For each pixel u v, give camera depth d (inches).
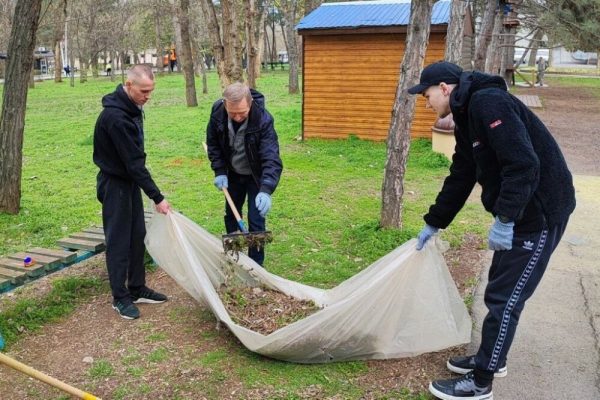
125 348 146.9
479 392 121.2
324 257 209.0
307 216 264.8
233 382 130.5
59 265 171.3
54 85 1280.8
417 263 135.1
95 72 1557.6
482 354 119.6
